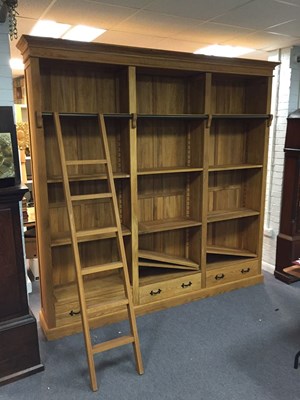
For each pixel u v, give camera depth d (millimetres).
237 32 3174
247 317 3080
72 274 3141
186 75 3191
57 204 2965
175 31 3131
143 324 2965
